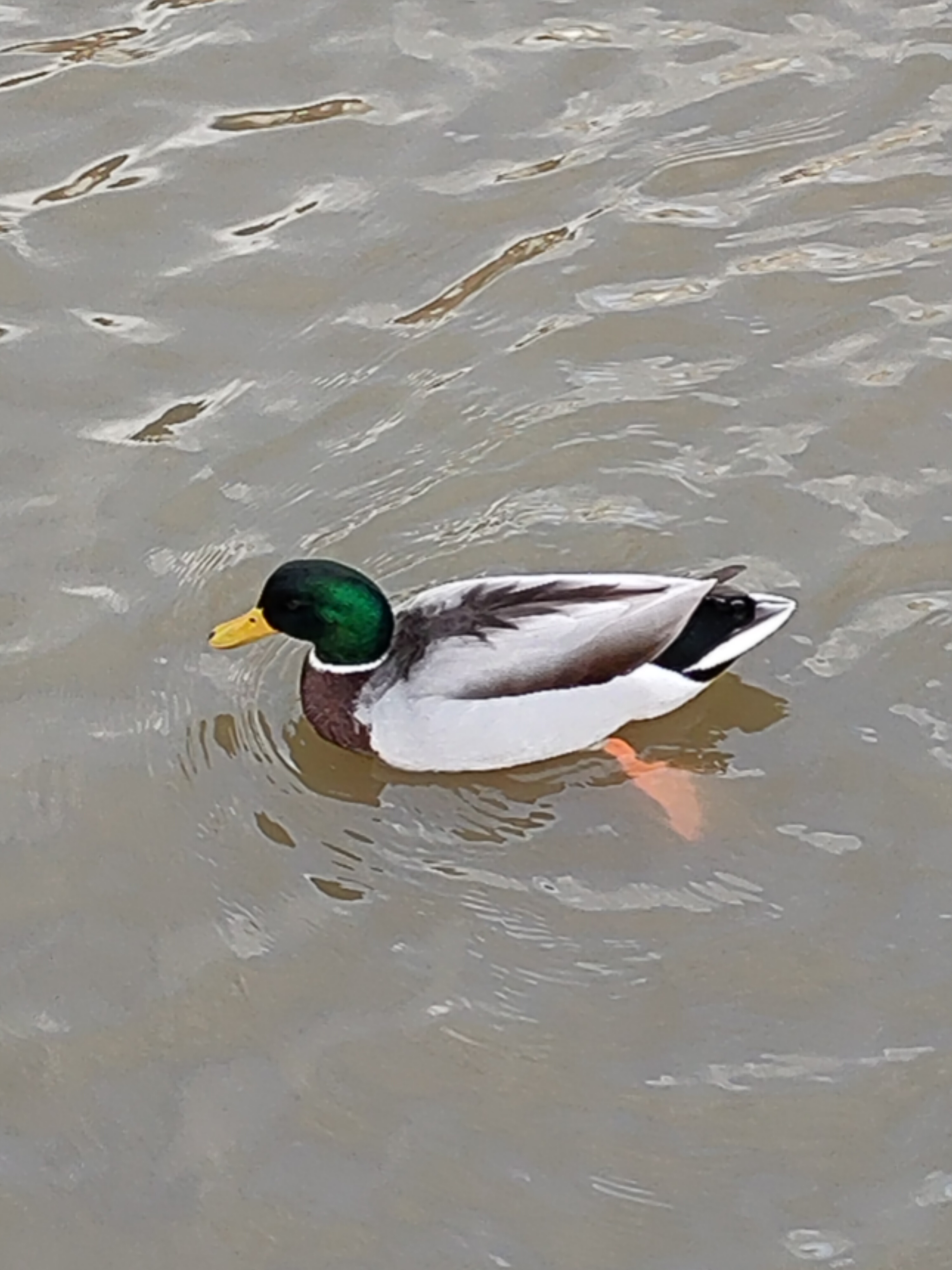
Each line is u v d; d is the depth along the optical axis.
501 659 2.18
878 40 2.92
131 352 2.65
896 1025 2.08
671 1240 1.96
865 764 2.26
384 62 2.95
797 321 2.63
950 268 2.67
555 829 2.23
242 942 2.16
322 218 2.78
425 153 2.84
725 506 2.46
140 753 2.30
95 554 2.46
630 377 2.59
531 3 3.00
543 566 2.43
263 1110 2.05
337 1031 2.10
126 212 2.80
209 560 2.45
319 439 2.55
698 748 2.28
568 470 2.51
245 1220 1.99
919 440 2.50
